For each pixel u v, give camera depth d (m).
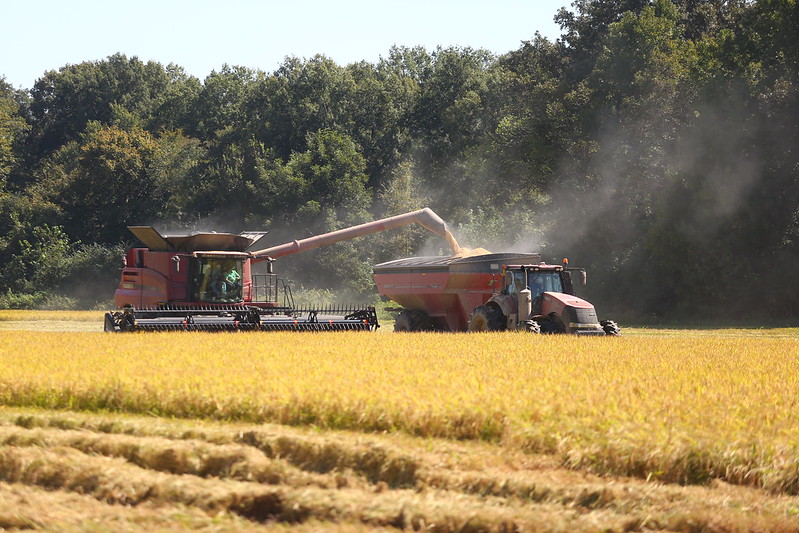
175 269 94.38
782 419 36.53
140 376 44.53
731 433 33.84
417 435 36.38
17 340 69.44
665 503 29.67
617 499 29.77
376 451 32.91
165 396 41.28
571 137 193.00
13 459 33.22
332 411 38.12
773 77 150.62
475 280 92.88
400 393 38.97
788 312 151.25
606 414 36.12
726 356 61.97
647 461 32.62
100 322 150.00
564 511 28.83
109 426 38.03
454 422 36.53
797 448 32.75
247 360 52.97
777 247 149.12
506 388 41.06
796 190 146.88
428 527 27.28
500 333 80.94
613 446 32.94
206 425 37.97
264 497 29.27
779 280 146.50
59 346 63.31
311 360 53.00
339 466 32.81
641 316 163.75
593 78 185.00
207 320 84.69
